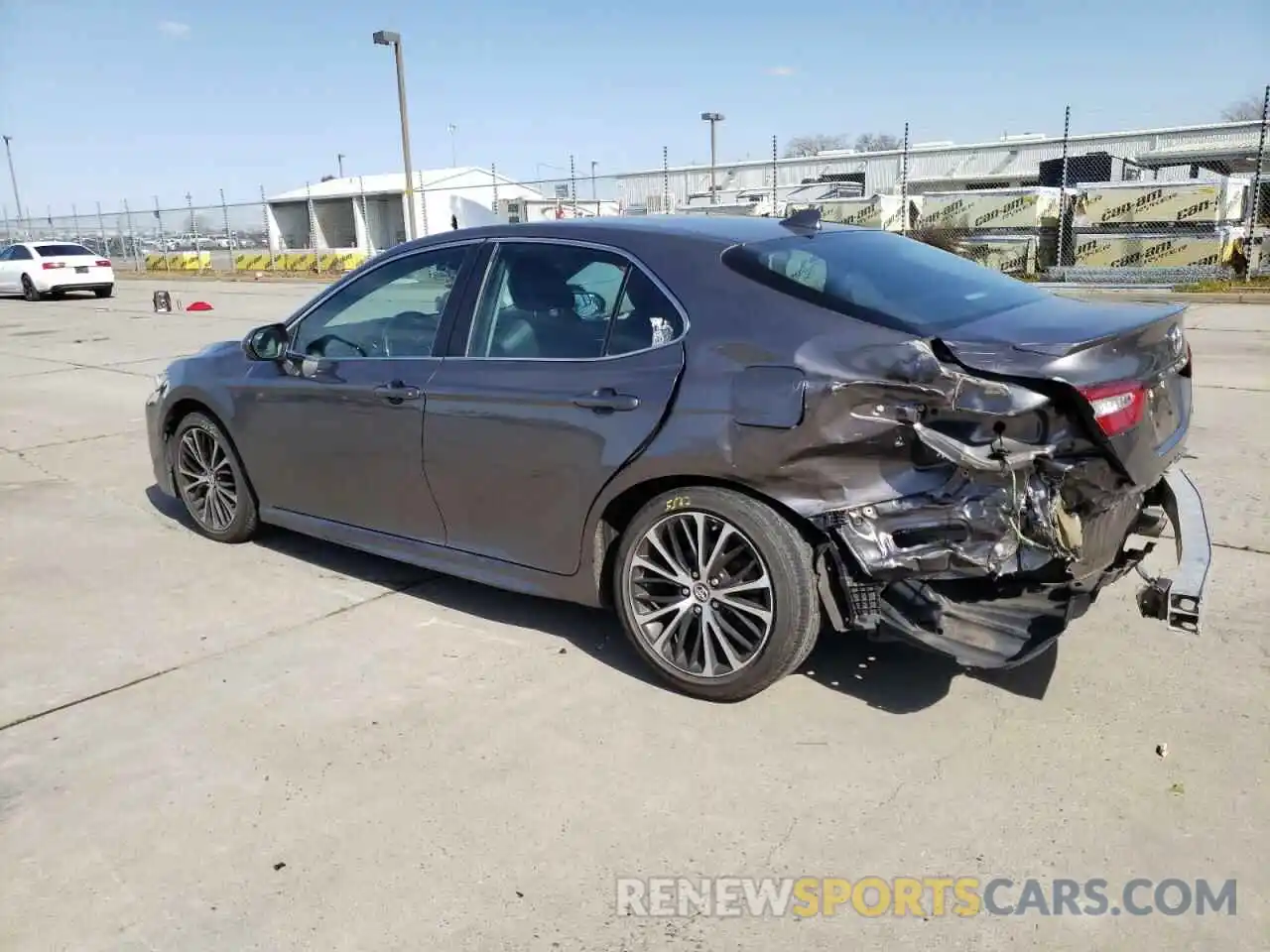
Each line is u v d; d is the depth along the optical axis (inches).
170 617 174.9
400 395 163.8
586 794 119.6
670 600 142.3
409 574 193.3
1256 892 100.4
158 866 108.8
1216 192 734.5
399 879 106.0
